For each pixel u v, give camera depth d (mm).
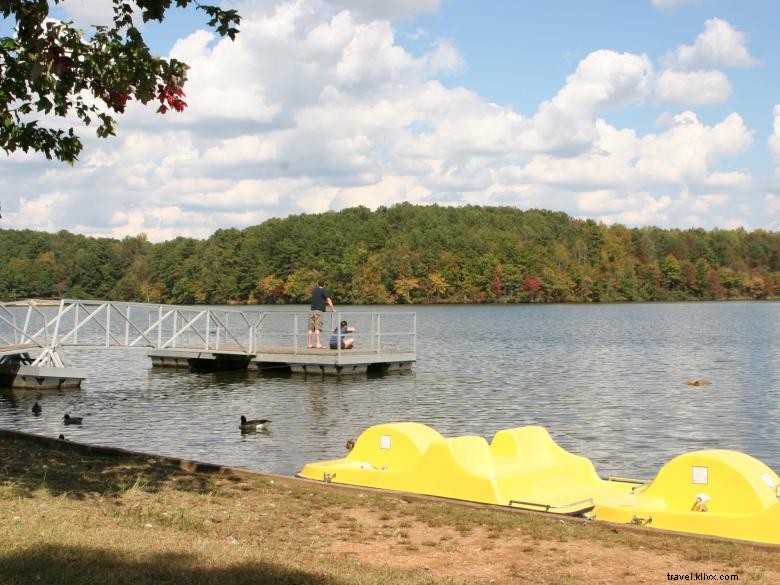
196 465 12344
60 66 9391
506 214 166250
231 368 34438
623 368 34875
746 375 32062
